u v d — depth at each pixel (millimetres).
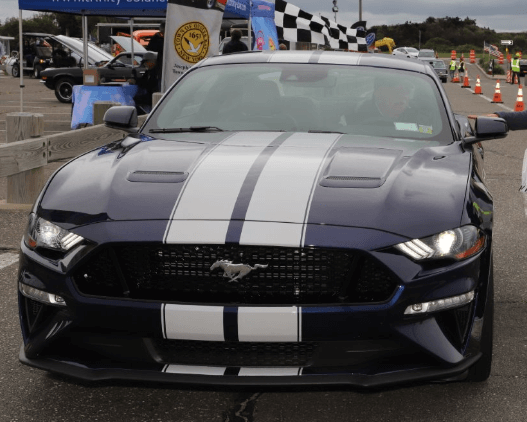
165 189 3018
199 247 2756
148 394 3246
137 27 36344
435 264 2791
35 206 3148
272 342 2732
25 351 2969
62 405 3119
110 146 3764
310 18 18750
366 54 4668
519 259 5527
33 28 83062
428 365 2820
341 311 2686
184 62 10391
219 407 3123
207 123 4020
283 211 2830
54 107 20219
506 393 3236
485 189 3273
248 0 13125
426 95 4133
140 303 2734
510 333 3990
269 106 4082
